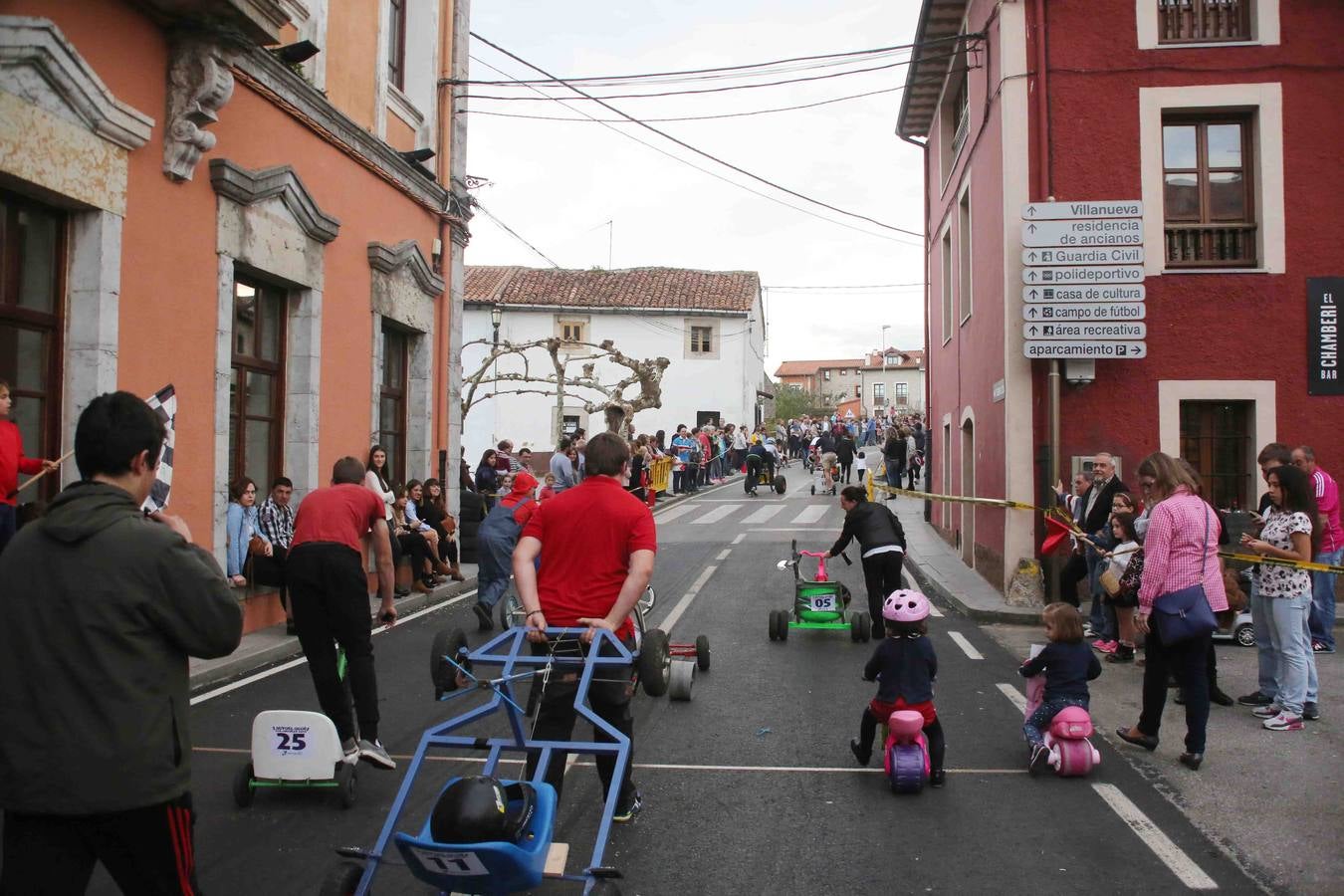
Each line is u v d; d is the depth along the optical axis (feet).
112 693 9.15
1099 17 40.91
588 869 12.18
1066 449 40.52
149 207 28.43
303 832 16.94
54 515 9.48
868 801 18.78
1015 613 37.93
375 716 19.31
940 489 68.13
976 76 49.11
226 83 29.58
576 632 14.75
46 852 9.12
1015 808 18.44
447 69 51.29
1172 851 16.38
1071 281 39.55
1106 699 26.84
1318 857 16.12
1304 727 23.89
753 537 66.54
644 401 97.25
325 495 19.99
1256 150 40.65
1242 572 31.27
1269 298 40.16
